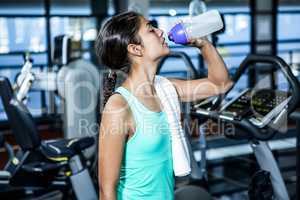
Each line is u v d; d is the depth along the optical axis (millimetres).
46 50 6426
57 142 3031
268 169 2494
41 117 5438
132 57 1467
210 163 4617
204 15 1620
